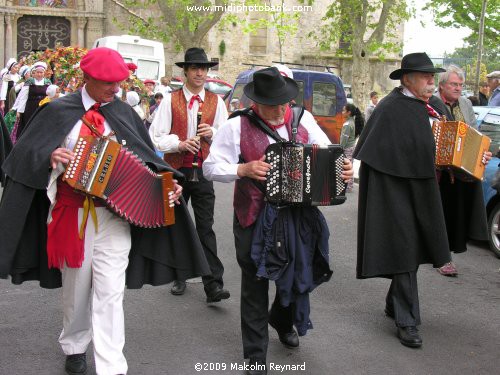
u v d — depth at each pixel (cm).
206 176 461
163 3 2455
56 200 429
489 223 842
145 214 434
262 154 451
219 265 618
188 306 620
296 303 454
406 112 542
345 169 439
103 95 435
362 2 2419
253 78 446
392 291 561
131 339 538
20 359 495
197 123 618
